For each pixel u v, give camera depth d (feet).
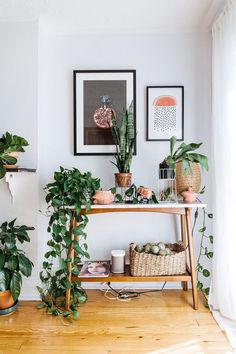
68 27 7.53
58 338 5.52
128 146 7.07
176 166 7.00
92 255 7.79
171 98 7.61
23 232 6.49
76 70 7.64
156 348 5.21
